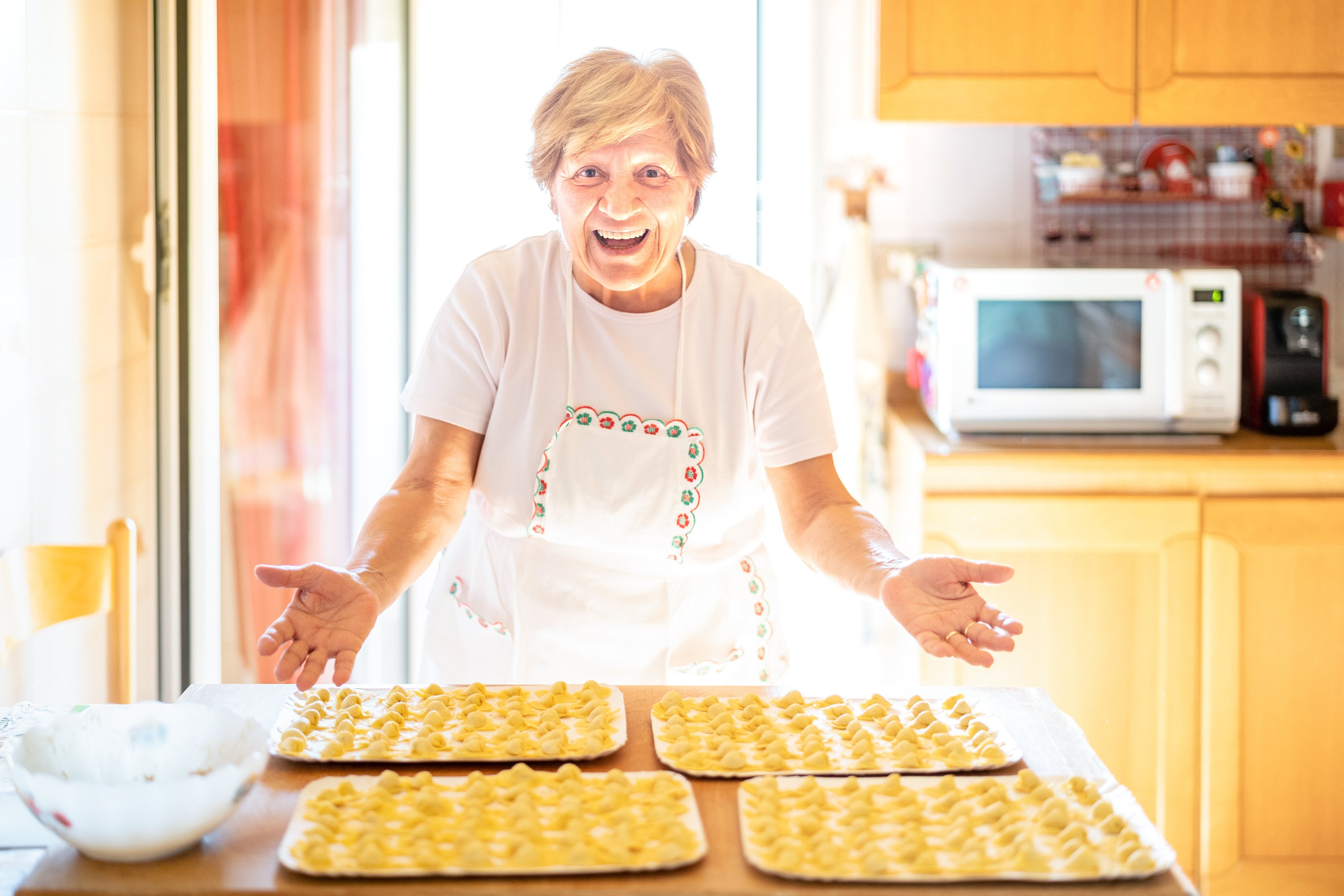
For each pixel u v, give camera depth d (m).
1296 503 2.48
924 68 2.62
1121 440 2.60
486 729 1.24
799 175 2.89
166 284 2.32
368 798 1.07
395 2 2.78
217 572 2.45
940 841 1.03
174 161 2.30
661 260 1.50
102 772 1.06
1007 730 1.27
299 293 2.66
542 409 1.59
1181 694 2.52
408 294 2.87
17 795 1.15
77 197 2.05
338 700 1.30
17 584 1.74
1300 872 2.55
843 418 2.91
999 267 2.66
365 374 2.82
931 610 1.31
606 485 1.59
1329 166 2.97
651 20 2.85
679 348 1.59
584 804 1.08
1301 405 2.62
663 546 1.60
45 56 1.92
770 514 2.92
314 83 2.65
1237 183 2.85
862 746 1.20
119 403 2.24
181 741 1.09
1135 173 2.91
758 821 1.04
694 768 1.16
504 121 2.85
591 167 1.46
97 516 2.14
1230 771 2.53
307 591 1.32
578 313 1.59
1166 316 2.59
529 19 2.83
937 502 2.49
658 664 1.62
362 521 2.85
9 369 1.80
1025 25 2.61
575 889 0.95
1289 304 2.63
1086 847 0.99
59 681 2.03
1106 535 2.49
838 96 2.92
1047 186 2.92
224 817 1.01
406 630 2.95
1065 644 2.52
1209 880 2.55
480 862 0.97
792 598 2.95
